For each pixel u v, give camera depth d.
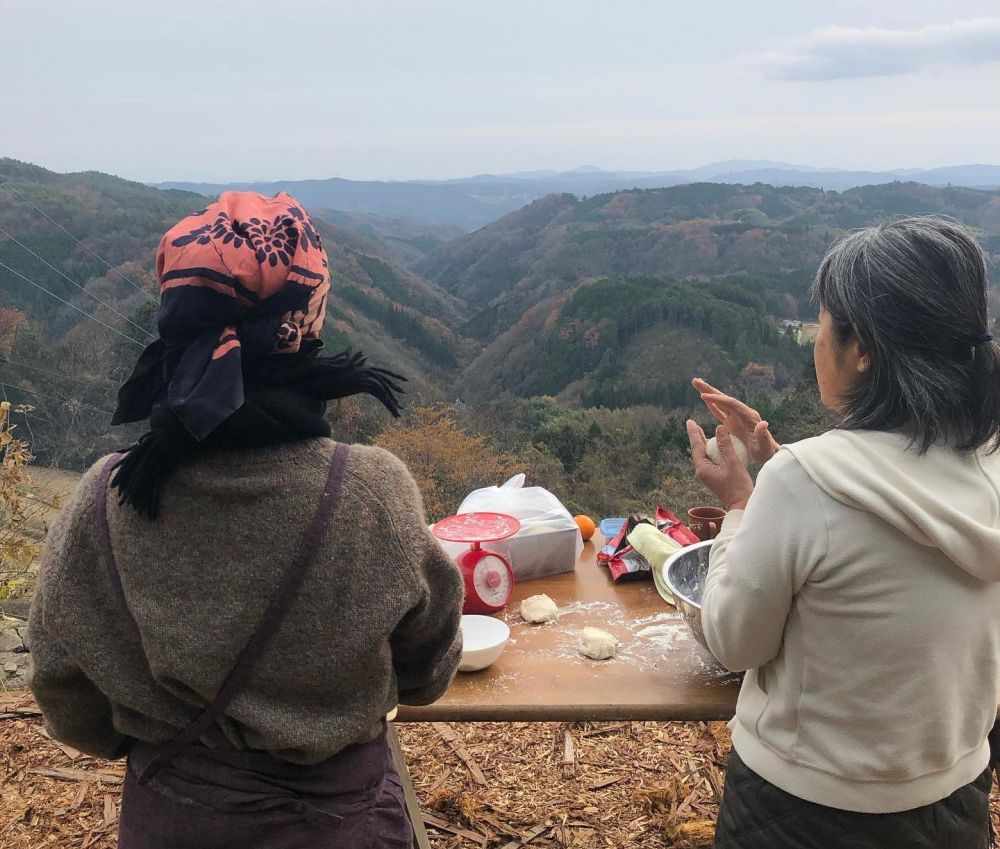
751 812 1.15
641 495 28.89
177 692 0.87
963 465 1.03
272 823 0.90
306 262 0.86
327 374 0.90
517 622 1.75
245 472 0.85
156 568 0.85
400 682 1.03
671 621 1.73
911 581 1.00
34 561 3.77
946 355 1.00
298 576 0.84
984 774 1.16
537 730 2.47
